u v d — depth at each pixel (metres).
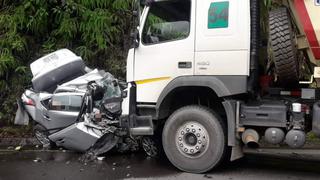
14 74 11.24
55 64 9.39
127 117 7.78
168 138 7.48
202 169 7.30
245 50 7.07
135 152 9.03
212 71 7.23
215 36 7.20
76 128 8.59
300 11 7.00
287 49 6.93
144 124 7.67
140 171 7.55
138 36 7.70
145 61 7.65
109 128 8.57
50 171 7.59
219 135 7.19
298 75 7.25
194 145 7.34
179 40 7.43
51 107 8.95
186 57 7.37
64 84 9.13
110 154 8.87
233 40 7.12
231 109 7.14
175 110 7.73
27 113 9.82
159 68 7.55
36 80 9.30
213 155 7.21
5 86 11.10
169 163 8.10
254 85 7.30
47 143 9.35
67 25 11.16
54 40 11.45
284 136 7.04
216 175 7.29
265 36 7.82
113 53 11.50
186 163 7.38
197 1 7.32
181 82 7.36
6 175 7.36
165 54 7.51
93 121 8.65
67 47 11.42
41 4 11.23
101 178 7.13
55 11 11.23
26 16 11.18
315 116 6.93
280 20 6.99
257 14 7.36
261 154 8.91
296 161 8.36
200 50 7.29
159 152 8.59
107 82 9.04
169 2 7.58
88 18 11.23
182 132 7.40
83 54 11.18
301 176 7.31
